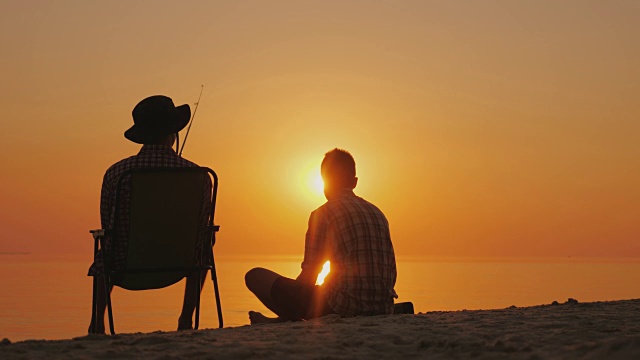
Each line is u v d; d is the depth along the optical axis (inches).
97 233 159.5
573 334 120.2
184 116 177.5
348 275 161.3
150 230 161.6
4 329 2229.3
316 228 165.5
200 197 165.0
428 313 179.2
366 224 163.3
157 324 2583.7
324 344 108.4
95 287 165.8
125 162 167.3
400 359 96.3
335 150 170.4
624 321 144.3
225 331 130.6
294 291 165.6
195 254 167.5
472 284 6181.1
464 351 101.5
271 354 99.0
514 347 102.3
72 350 106.6
